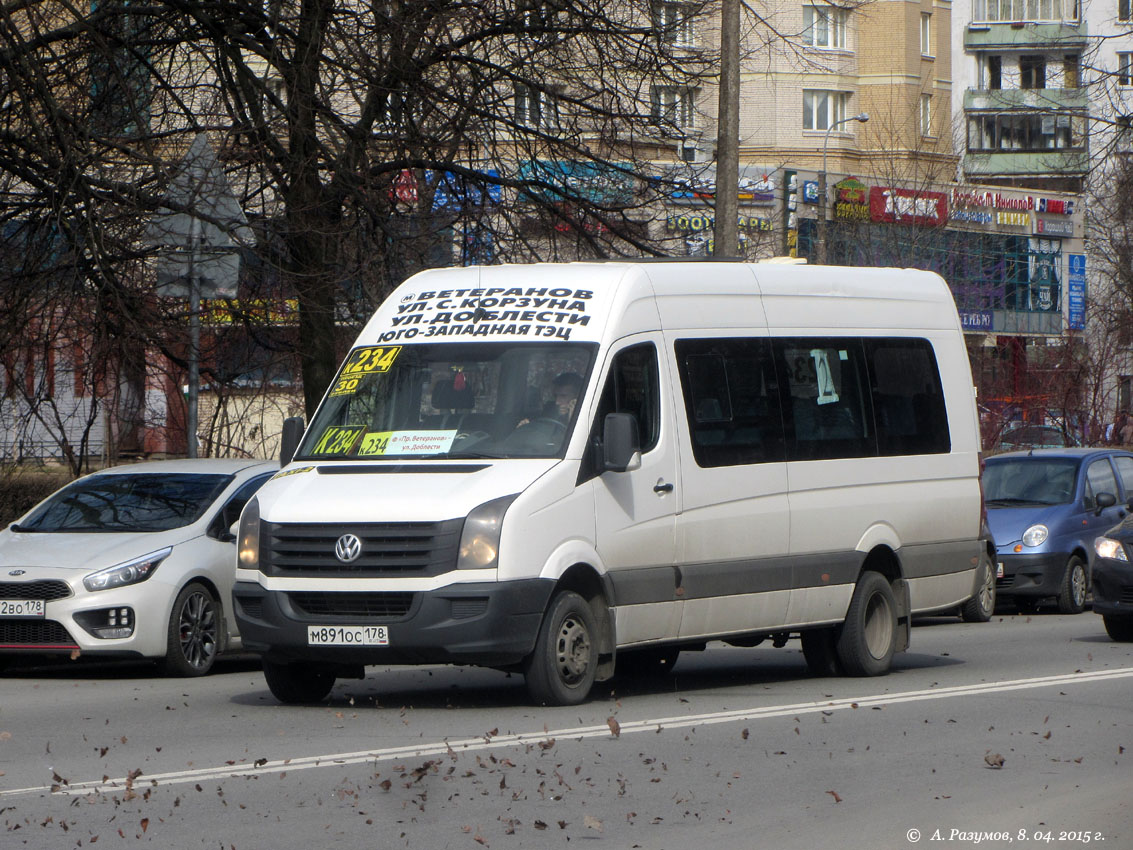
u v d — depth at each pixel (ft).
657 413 66.54
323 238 107.34
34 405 110.63
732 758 52.42
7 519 112.57
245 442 134.62
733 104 118.42
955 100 473.67
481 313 67.46
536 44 112.78
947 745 55.52
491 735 55.67
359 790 46.68
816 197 291.99
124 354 102.53
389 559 59.98
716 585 68.13
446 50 111.34
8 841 40.37
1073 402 202.59
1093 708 64.80
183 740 56.13
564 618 61.98
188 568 80.84
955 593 81.25
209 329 114.32
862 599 75.20
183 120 112.78
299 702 66.39
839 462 74.49
